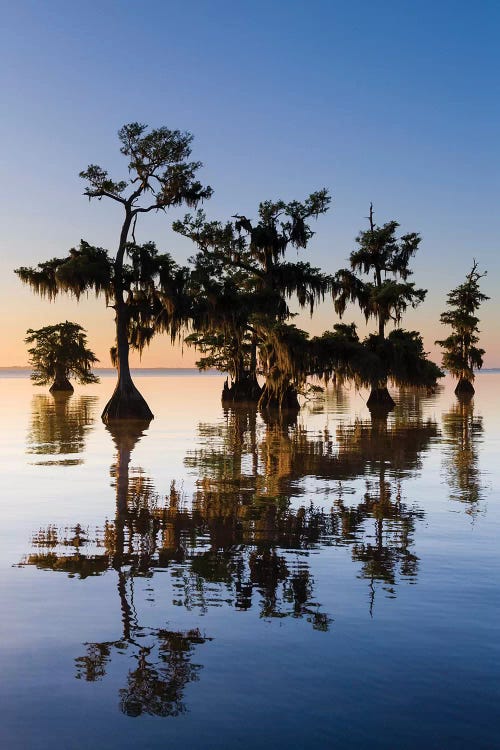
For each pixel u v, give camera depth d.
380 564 9.52
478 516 12.87
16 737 5.04
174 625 7.20
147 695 5.65
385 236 53.06
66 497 15.03
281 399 50.75
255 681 5.90
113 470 19.55
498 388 107.62
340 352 48.16
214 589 8.42
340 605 7.81
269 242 50.25
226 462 21.38
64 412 49.19
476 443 26.88
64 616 7.47
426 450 24.44
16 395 82.31
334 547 10.52
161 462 21.36
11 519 12.64
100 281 41.47
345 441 27.94
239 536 11.28
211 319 47.72
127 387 42.03
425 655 6.41
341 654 6.45
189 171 43.69
